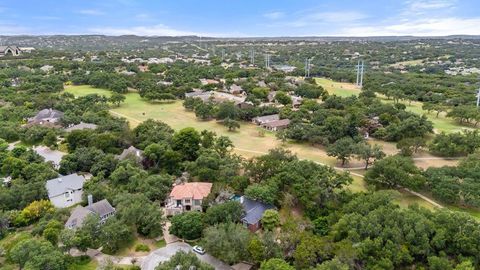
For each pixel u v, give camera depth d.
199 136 113.75
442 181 87.62
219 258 64.19
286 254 64.00
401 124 135.50
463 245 61.19
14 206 81.75
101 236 67.06
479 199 81.19
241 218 74.12
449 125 155.25
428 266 60.94
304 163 90.69
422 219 65.19
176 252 61.81
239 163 98.50
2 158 101.56
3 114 149.12
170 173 98.56
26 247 60.53
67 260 62.16
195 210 78.19
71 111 157.88
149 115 173.25
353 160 115.31
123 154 104.81
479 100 179.62
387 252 60.19
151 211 73.69
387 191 80.31
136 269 61.78
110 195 82.62
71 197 86.62
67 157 102.12
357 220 66.31
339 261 56.81
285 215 78.00
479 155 104.31
